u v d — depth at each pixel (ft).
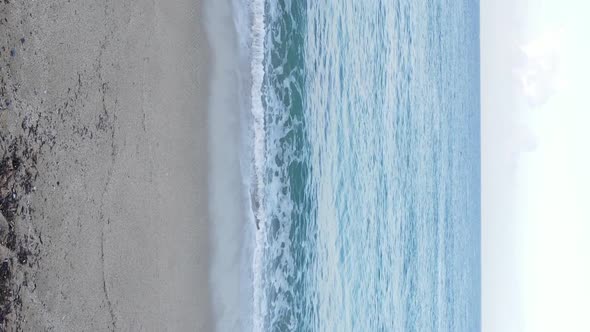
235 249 25.00
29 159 16.49
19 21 16.30
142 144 20.79
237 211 25.20
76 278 17.95
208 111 24.17
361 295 35.35
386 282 38.65
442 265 49.93
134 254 20.27
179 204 22.50
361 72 35.86
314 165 30.71
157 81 21.58
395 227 40.45
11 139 16.03
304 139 29.86
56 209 17.30
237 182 25.32
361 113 35.86
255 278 25.99
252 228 25.86
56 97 17.40
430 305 46.37
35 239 16.60
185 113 22.97
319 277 30.81
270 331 26.96
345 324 33.37
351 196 34.50
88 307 18.38
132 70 20.42
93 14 18.75
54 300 17.17
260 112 26.66
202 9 24.11
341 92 33.58
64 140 17.62
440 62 50.80
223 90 24.88
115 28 19.65
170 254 21.95
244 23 26.27
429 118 47.65
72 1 17.97
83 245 18.20
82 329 18.16
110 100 19.44
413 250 43.37
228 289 24.61
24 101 16.42
